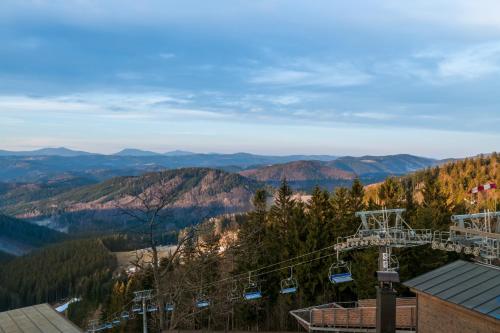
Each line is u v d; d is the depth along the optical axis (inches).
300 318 1417.3
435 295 846.5
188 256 1099.9
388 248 1235.2
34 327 618.8
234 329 2030.0
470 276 882.1
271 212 2340.1
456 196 3245.6
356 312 1283.2
